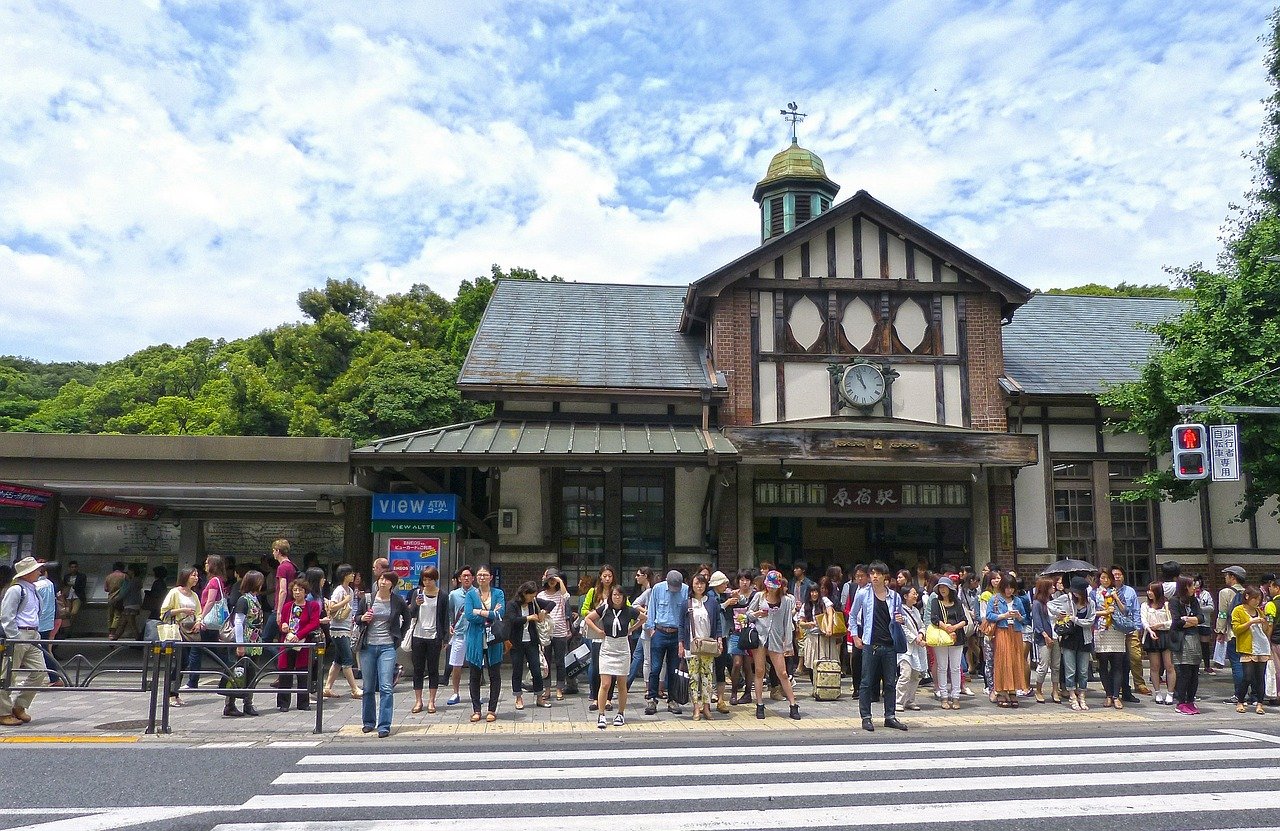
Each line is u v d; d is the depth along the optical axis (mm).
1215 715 10648
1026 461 15180
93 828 5727
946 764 7781
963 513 16344
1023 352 18641
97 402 45562
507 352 17156
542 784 6992
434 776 7262
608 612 9844
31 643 9414
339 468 13383
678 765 7711
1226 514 17156
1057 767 7680
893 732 9461
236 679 10047
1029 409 16953
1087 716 10492
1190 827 5902
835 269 16688
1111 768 7648
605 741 8906
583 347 17766
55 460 13172
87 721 9852
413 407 30797
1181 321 14820
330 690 11500
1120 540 16812
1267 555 17062
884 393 16141
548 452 13625
